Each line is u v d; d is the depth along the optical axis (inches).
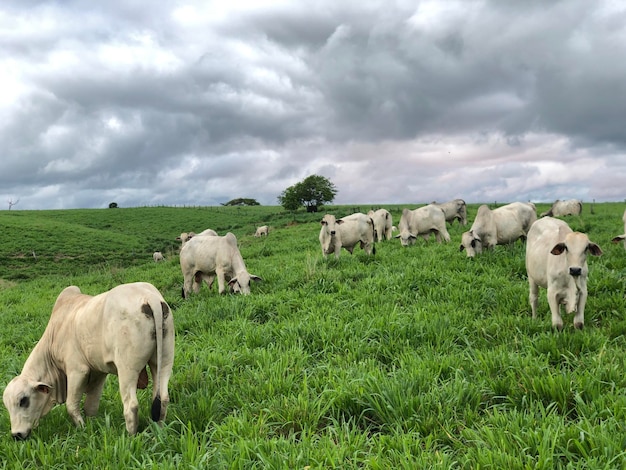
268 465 150.9
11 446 187.9
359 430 177.0
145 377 211.9
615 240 363.6
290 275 490.0
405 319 291.7
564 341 237.0
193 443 168.4
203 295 487.8
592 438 146.6
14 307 602.9
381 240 805.9
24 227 2023.9
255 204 4451.3
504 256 467.8
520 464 137.4
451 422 176.4
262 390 215.6
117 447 169.5
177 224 2418.8
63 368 217.2
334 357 257.3
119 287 199.3
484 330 276.8
